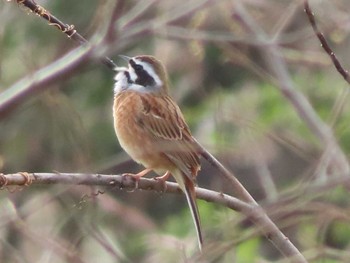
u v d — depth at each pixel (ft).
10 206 41.60
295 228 42.24
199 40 47.47
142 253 49.16
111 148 54.44
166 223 52.65
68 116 40.70
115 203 48.65
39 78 41.01
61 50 50.80
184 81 54.19
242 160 46.47
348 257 35.27
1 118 40.27
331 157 37.32
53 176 30.86
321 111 52.21
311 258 35.53
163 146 34.96
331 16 46.47
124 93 37.65
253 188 52.80
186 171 34.32
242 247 40.57
